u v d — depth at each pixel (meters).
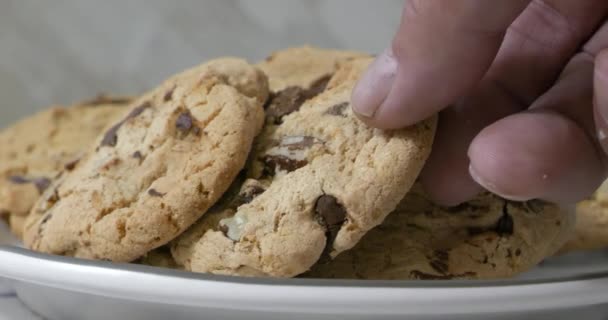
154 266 0.30
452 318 0.28
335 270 0.30
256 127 0.31
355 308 0.27
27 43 0.60
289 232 0.29
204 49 0.58
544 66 0.31
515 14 0.27
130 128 0.32
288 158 0.30
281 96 0.32
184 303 0.28
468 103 0.30
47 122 0.42
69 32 0.59
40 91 0.60
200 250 0.30
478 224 0.31
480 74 0.28
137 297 0.28
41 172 0.38
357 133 0.30
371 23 0.55
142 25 0.59
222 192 0.30
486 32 0.27
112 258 0.30
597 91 0.26
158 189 0.30
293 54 0.36
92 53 0.59
